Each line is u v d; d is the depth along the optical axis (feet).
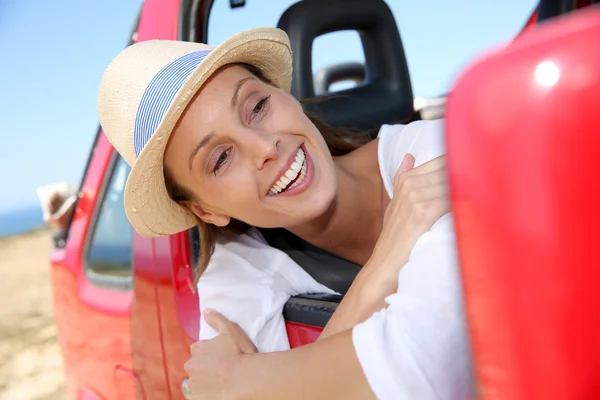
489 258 1.56
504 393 1.61
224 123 4.15
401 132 4.53
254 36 4.35
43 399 17.97
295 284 4.77
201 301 4.72
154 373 5.59
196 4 5.35
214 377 4.03
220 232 4.98
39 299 32.73
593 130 1.39
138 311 5.78
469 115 1.55
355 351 3.02
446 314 2.87
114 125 4.67
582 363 1.47
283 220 4.53
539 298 1.49
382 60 7.20
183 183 4.52
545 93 1.43
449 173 1.63
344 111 6.69
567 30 1.46
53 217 7.92
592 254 1.41
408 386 2.86
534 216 1.46
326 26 6.59
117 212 6.66
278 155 4.24
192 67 4.25
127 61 4.58
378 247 3.51
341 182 4.82
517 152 1.47
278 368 3.58
